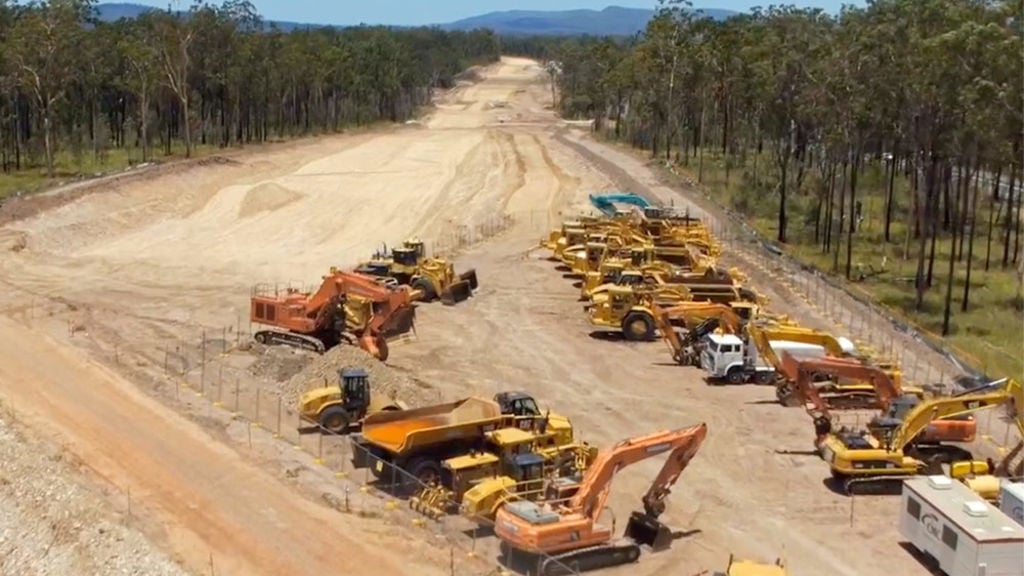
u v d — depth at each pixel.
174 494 33.28
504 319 59.03
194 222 86.81
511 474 33.00
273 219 88.88
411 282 62.53
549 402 45.25
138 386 44.03
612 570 29.95
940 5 62.50
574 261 70.44
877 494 36.22
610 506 34.44
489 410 34.38
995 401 36.78
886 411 41.00
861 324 58.59
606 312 55.66
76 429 38.28
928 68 60.12
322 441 38.50
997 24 58.56
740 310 54.62
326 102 177.75
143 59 119.62
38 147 116.94
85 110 130.50
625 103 167.12
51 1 104.50
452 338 54.72
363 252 77.00
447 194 103.00
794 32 88.44
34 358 46.72
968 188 82.06
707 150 136.00
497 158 129.88
